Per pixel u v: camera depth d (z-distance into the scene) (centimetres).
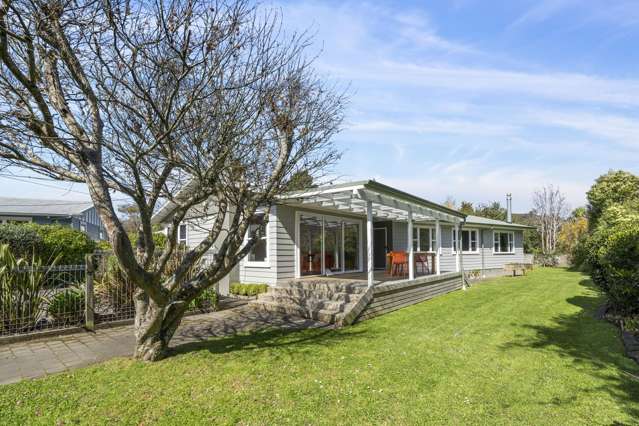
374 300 935
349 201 1102
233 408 396
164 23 422
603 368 527
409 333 732
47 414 379
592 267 1052
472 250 2244
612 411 395
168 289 528
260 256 1198
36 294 709
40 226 1478
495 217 3797
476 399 423
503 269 2345
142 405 401
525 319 879
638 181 2283
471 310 1011
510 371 513
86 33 432
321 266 1328
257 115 575
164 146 533
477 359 563
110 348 619
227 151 528
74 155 480
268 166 667
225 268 588
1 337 645
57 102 463
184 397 422
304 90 706
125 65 441
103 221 443
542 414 388
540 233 3516
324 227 1355
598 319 867
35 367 523
